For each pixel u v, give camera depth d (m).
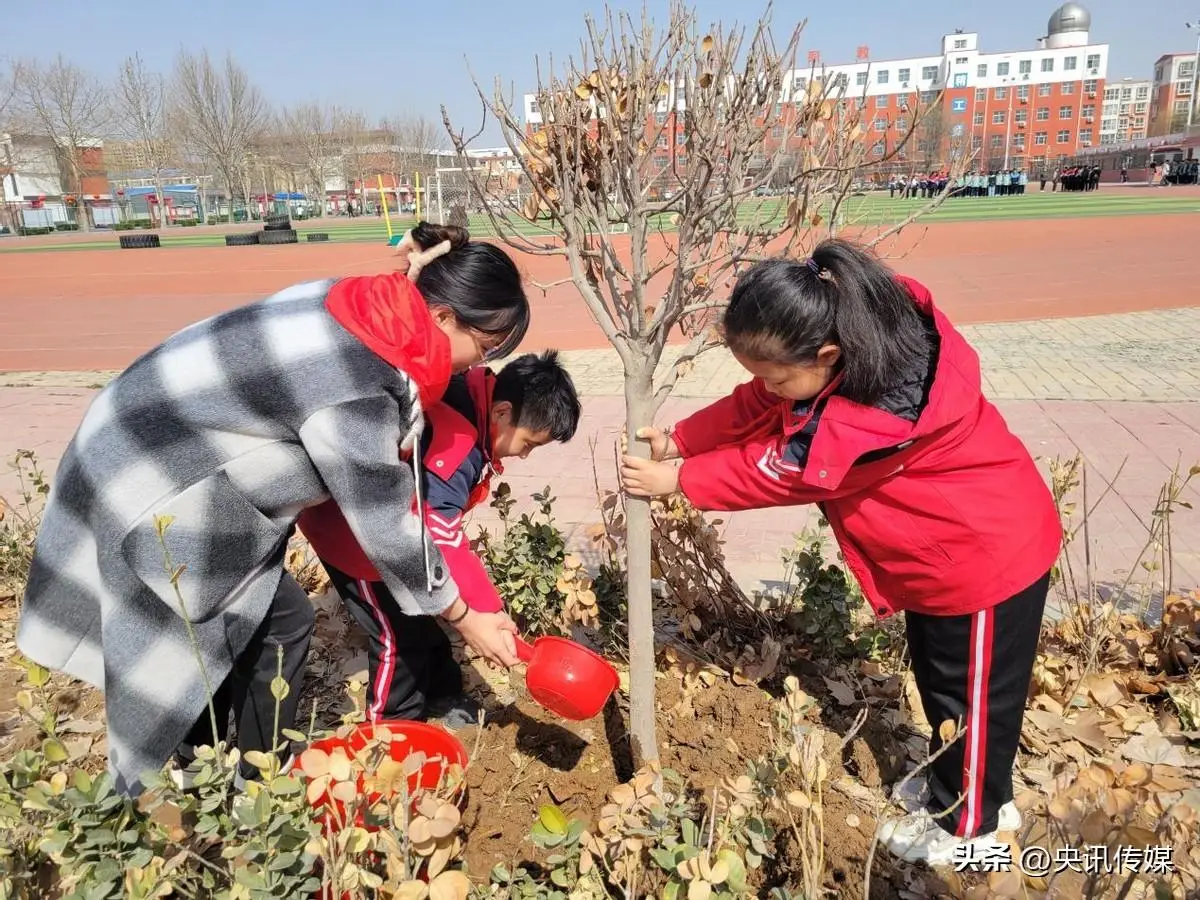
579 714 2.25
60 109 57.41
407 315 1.91
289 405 1.92
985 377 8.11
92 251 33.31
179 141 63.75
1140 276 15.12
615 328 2.25
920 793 2.47
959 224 27.09
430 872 1.63
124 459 1.97
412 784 2.09
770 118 2.13
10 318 14.45
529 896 1.97
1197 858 1.89
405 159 70.50
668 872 1.88
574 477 5.62
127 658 2.04
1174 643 3.23
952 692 2.23
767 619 3.37
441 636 2.79
